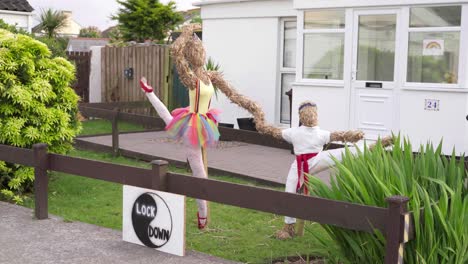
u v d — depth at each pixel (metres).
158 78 15.79
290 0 12.74
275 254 5.98
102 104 13.70
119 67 16.89
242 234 6.68
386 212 4.46
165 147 12.15
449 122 9.82
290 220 6.46
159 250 5.89
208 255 5.82
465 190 5.11
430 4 9.85
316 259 5.82
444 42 9.85
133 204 6.07
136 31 28.69
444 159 5.42
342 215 4.73
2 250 5.91
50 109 8.33
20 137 8.05
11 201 8.05
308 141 6.40
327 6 10.86
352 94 10.80
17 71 8.18
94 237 6.33
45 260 5.65
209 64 13.12
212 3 13.96
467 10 9.54
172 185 5.86
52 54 9.41
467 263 4.56
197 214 7.12
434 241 4.47
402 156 5.34
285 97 13.28
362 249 4.82
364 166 4.96
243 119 12.77
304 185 6.41
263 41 13.41
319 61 11.21
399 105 10.27
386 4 10.22
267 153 11.71
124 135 13.82
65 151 8.67
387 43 10.42
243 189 5.38
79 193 8.52
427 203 4.45
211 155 11.41
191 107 6.68
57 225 6.75
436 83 9.98
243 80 13.80
